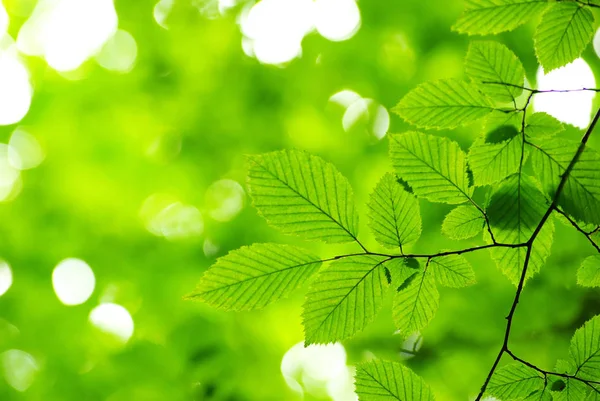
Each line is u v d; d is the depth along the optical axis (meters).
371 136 5.75
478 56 1.37
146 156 5.96
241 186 5.90
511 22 1.42
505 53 1.36
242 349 4.41
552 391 1.50
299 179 1.17
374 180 5.46
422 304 1.39
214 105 5.84
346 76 5.85
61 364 4.81
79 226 5.73
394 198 1.29
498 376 1.53
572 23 1.42
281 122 5.84
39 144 5.99
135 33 5.89
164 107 5.90
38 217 5.77
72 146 5.93
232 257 1.20
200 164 5.90
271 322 4.81
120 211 5.80
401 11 5.46
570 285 4.22
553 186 1.37
